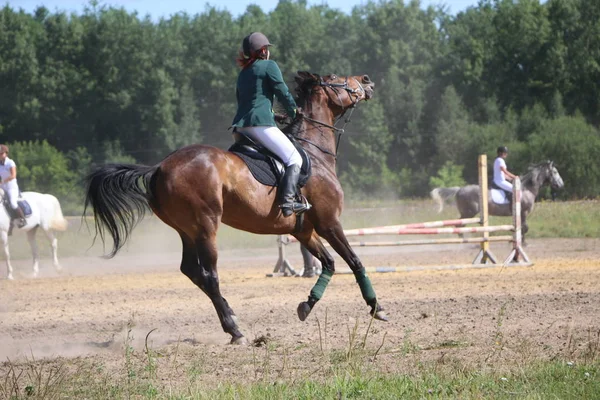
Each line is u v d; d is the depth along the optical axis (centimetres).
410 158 7656
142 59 7906
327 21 9112
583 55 7669
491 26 8269
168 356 755
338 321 951
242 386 601
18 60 7900
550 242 2464
